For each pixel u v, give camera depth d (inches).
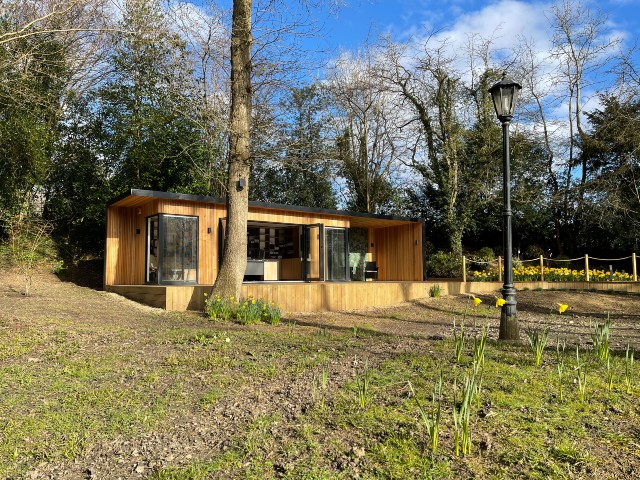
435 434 102.9
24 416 128.9
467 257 816.9
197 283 465.4
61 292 423.2
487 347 212.8
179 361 183.2
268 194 906.1
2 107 470.6
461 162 812.0
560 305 174.1
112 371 171.2
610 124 778.8
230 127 335.3
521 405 130.0
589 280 601.9
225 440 114.7
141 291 390.9
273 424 122.5
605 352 182.4
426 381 154.0
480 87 810.2
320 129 871.7
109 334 235.9
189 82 553.3
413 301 474.0
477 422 118.6
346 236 603.5
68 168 631.2
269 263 578.2
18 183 546.0
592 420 119.7
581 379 153.7
